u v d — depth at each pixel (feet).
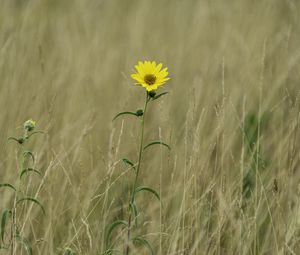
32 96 35.40
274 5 50.96
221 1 51.98
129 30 49.24
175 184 29.27
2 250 23.44
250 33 45.73
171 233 26.73
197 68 42.52
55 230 26.73
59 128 34.22
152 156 32.89
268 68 40.27
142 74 21.68
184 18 52.54
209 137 32.55
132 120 35.06
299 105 35.45
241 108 36.86
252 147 32.81
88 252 25.14
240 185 28.30
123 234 26.37
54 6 53.47
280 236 26.63
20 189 25.48
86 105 36.73
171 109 36.55
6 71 37.99
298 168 30.66
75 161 30.53
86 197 27.32
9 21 44.06
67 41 44.60
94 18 51.93
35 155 29.04
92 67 40.86
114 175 30.66
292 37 45.29
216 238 26.14
